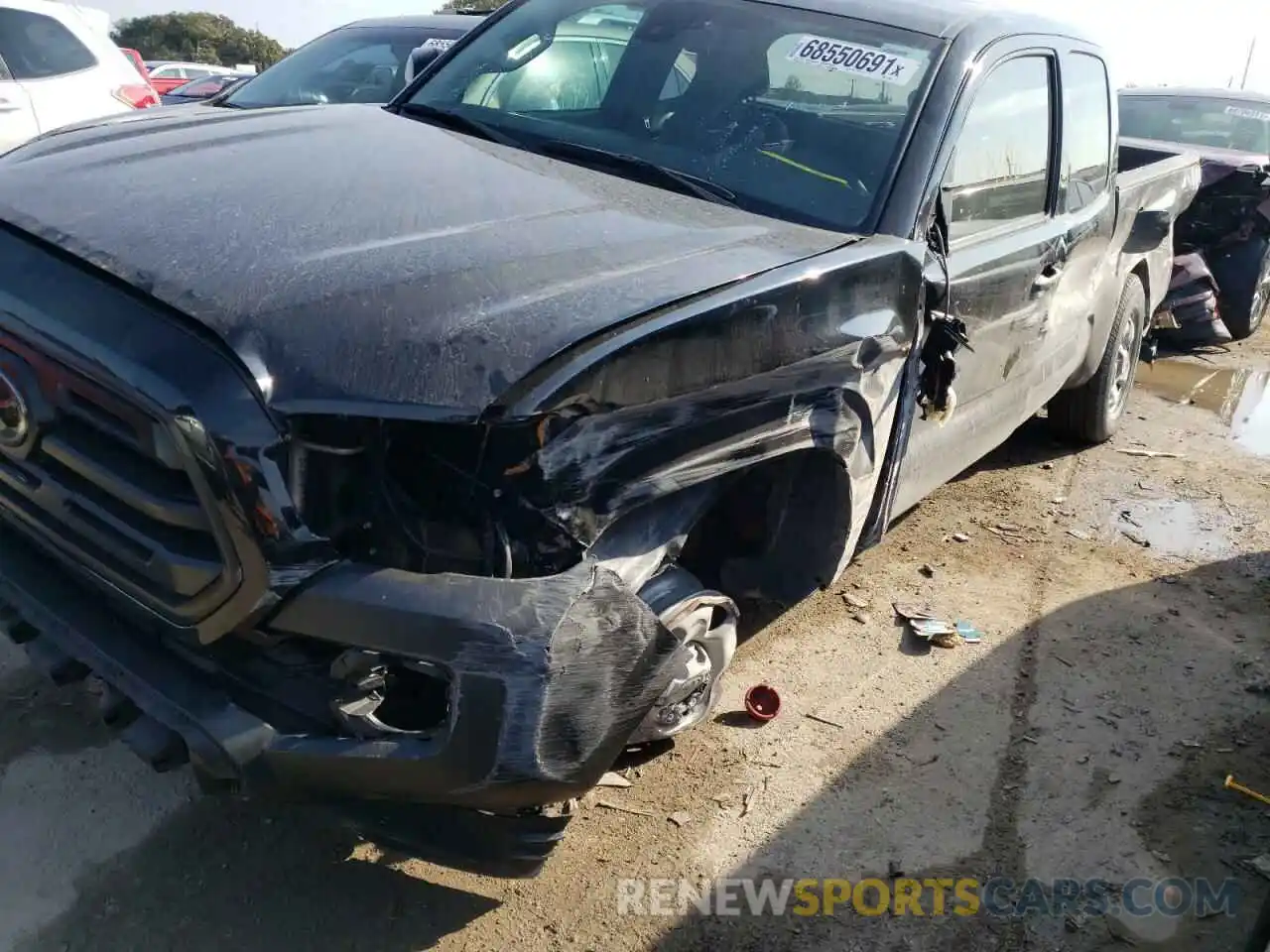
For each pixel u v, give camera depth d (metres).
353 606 1.98
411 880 2.67
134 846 2.70
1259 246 8.49
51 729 3.07
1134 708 3.59
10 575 2.43
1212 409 7.06
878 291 2.84
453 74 3.88
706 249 2.63
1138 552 4.79
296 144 3.01
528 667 1.93
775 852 2.84
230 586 2.02
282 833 2.79
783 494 3.00
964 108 3.40
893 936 2.61
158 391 1.99
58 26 7.53
